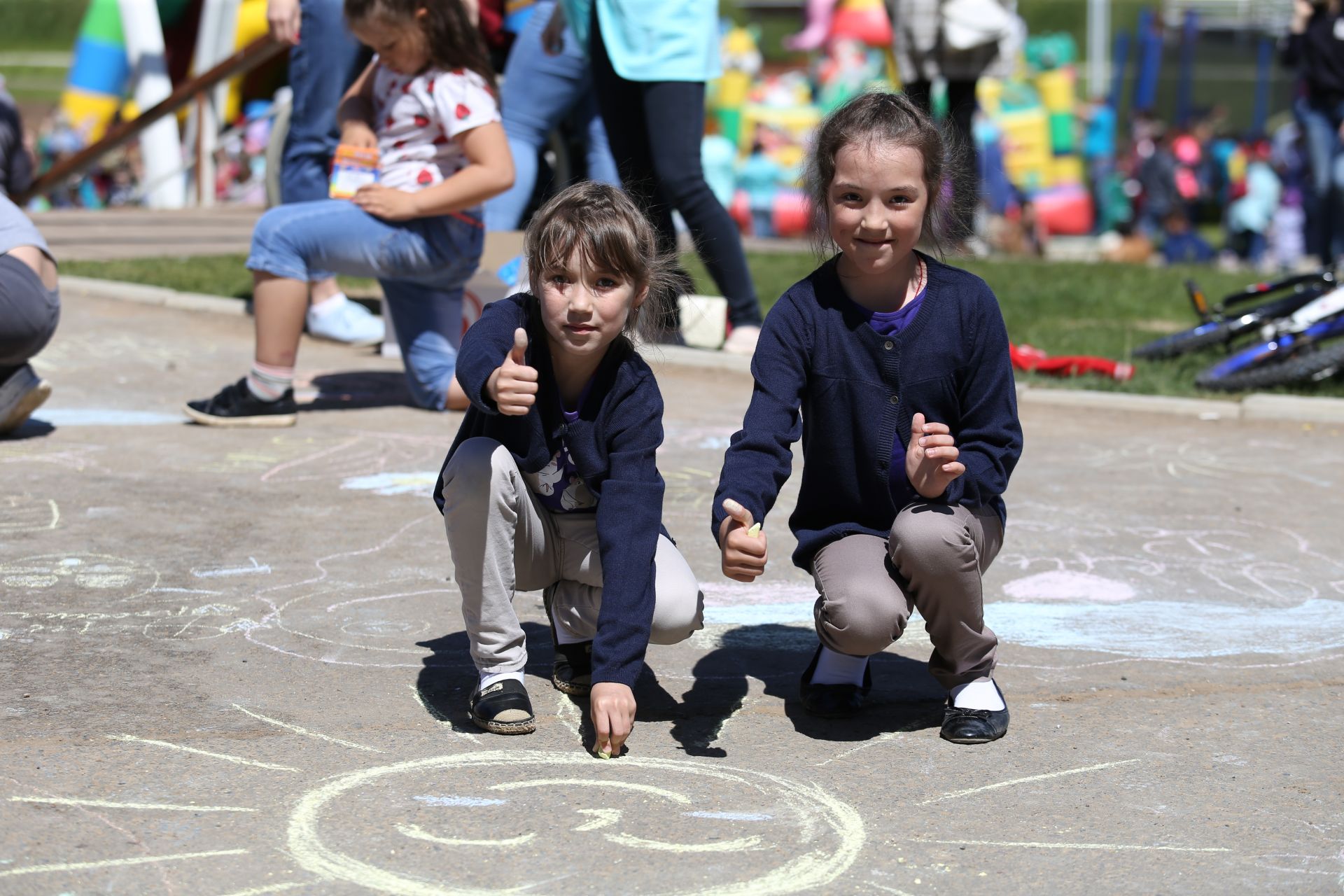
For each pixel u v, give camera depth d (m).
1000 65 12.02
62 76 36.44
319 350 8.36
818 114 22.77
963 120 11.86
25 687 3.44
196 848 2.70
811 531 3.49
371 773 3.06
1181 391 7.60
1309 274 8.50
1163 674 3.78
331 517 5.00
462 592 3.33
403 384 7.41
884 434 3.34
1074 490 5.70
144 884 2.56
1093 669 3.81
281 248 6.11
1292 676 3.78
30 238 5.68
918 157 3.18
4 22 43.25
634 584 3.17
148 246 12.37
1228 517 5.35
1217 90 33.66
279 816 2.84
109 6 20.05
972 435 3.34
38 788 2.92
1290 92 32.66
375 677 3.61
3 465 5.52
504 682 3.34
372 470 5.65
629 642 3.16
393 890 2.57
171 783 2.96
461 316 6.69
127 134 11.74
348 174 6.17
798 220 21.56
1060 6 42.78
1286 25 30.47
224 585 4.25
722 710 3.51
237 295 9.62
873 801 3.00
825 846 2.78
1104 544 4.99
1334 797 3.04
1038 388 7.60
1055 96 24.53
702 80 7.50
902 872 2.68
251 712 3.35
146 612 4.00
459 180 6.02
